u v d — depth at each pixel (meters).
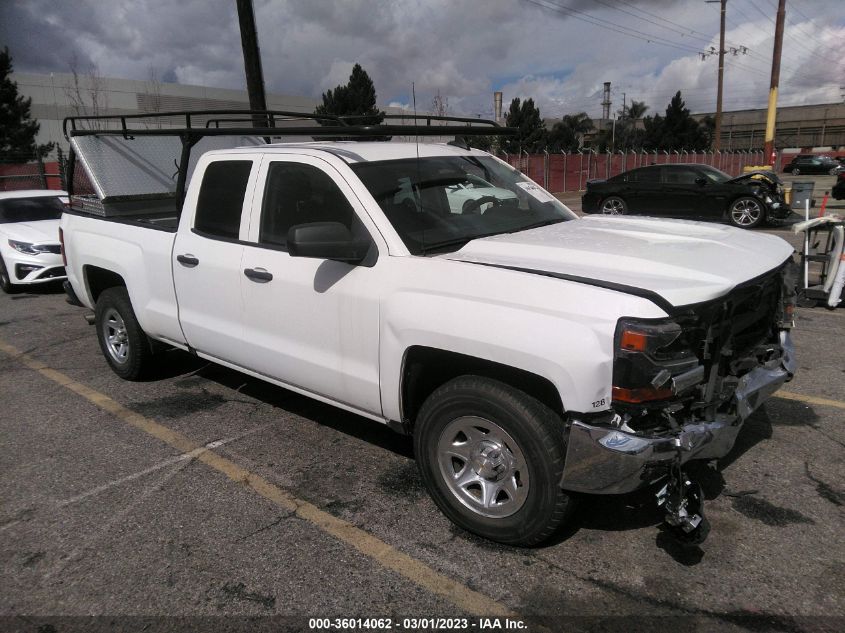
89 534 3.33
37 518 3.50
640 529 3.23
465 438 3.21
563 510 2.88
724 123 95.62
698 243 3.41
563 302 2.73
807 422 4.34
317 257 3.24
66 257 5.85
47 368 6.05
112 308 5.42
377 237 3.40
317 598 2.82
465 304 2.97
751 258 3.24
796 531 3.16
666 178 15.84
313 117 5.66
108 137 5.73
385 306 3.28
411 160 3.95
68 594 2.89
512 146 51.78
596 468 2.67
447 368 3.33
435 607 2.74
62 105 39.34
